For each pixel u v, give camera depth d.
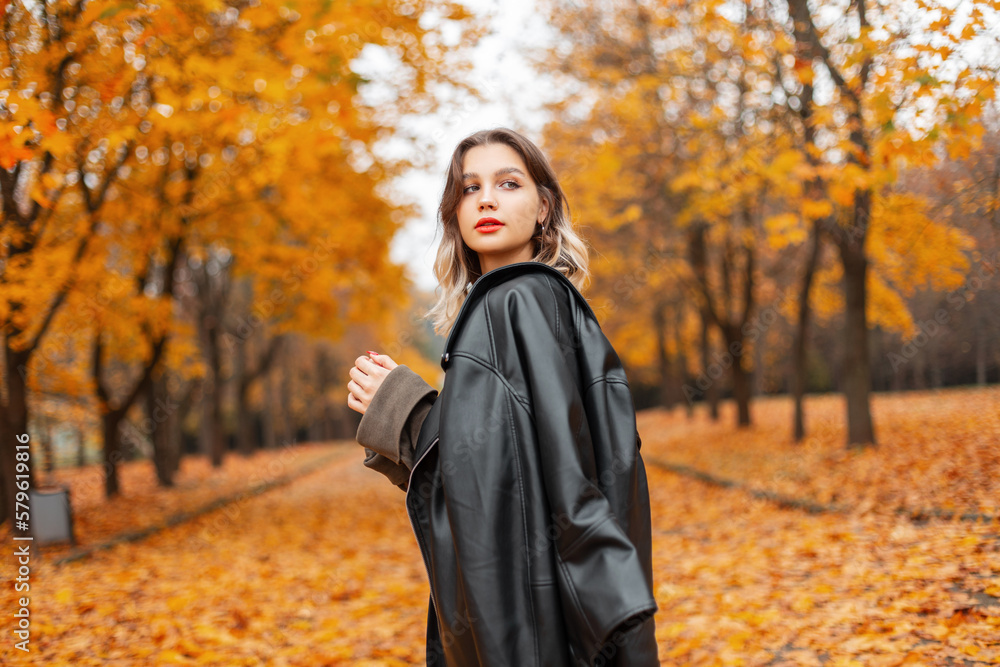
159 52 5.95
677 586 5.17
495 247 1.42
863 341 10.30
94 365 11.34
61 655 3.96
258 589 5.73
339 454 26.98
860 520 6.18
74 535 7.47
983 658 2.95
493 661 1.06
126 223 9.30
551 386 1.13
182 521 9.70
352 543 8.29
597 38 12.16
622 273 16.11
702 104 10.62
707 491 10.25
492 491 1.13
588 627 0.98
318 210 9.64
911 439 10.03
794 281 16.05
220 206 9.34
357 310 14.16
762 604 4.30
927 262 7.65
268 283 13.26
